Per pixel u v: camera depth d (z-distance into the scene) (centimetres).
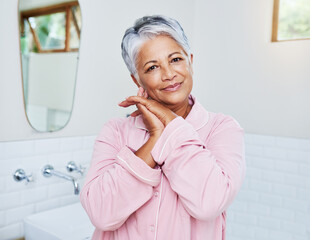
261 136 238
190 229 84
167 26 86
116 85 204
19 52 154
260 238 239
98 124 196
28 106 160
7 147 153
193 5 265
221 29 254
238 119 248
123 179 79
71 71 177
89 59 187
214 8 257
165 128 83
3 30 148
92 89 190
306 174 221
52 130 171
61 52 171
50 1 165
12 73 153
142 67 89
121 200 79
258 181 240
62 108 175
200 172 77
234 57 249
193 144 80
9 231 156
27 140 161
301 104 222
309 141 220
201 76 265
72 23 175
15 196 158
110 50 198
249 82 242
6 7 148
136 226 86
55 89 170
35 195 166
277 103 231
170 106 93
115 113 206
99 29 190
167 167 81
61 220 162
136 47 88
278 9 232
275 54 231
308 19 223
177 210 84
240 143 88
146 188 80
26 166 161
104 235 92
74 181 152
